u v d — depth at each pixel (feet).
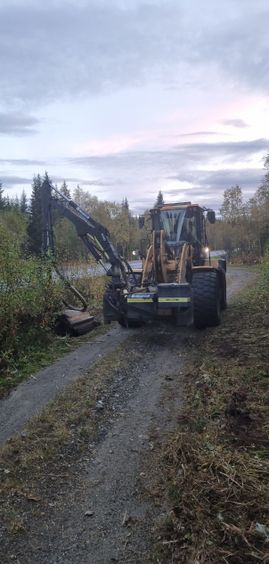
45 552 8.30
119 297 24.03
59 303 25.80
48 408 14.47
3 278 20.80
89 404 14.66
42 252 25.81
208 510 8.50
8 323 20.94
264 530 7.77
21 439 12.48
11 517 9.26
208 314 23.31
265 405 12.77
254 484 8.98
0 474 10.83
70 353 21.33
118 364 18.72
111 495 9.87
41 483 10.45
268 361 16.66
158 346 21.45
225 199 120.06
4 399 15.83
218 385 14.83
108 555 8.14
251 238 117.60
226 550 7.61
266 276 39.29
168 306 22.21
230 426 11.71
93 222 24.98
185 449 10.85
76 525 8.98
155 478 10.32
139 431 12.71
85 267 36.65
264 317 25.26
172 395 15.10
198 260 27.50
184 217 27.43
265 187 92.68
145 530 8.70
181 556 7.86
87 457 11.51
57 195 25.98
